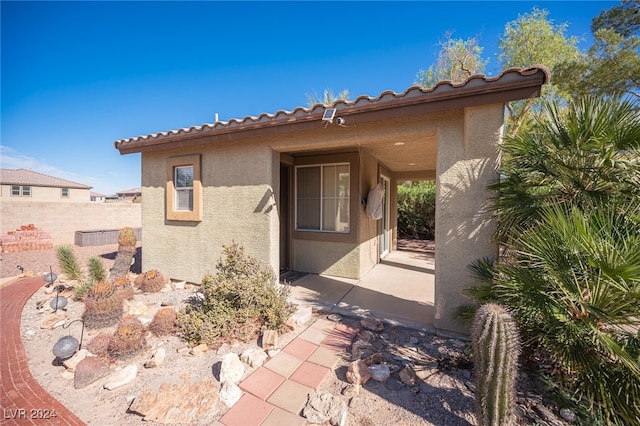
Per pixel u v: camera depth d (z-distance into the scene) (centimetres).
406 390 314
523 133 387
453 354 390
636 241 241
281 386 322
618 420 234
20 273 917
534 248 284
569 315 268
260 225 625
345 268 798
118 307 499
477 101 390
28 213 1523
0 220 1440
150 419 271
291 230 863
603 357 250
